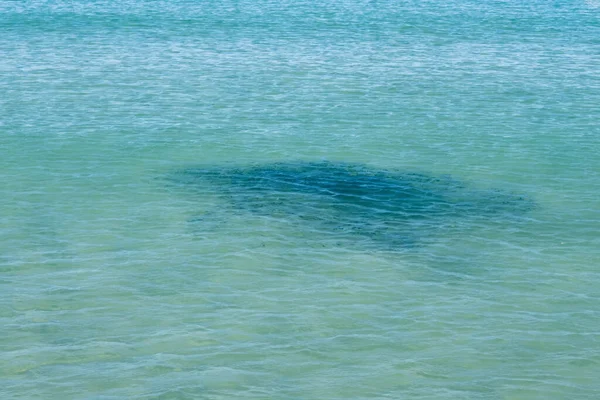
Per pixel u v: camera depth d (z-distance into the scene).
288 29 84.25
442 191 36.94
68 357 22.75
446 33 83.81
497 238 31.78
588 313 26.00
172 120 47.81
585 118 50.06
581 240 31.77
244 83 58.00
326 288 27.28
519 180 38.62
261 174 38.72
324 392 21.39
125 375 21.92
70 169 38.78
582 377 22.39
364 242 31.12
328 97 54.28
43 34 78.19
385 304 26.25
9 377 21.70
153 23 87.31
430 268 28.98
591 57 71.38
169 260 29.17
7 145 42.16
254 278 27.92
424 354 23.36
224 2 110.19
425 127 47.38
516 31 86.56
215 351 23.22
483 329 24.83
